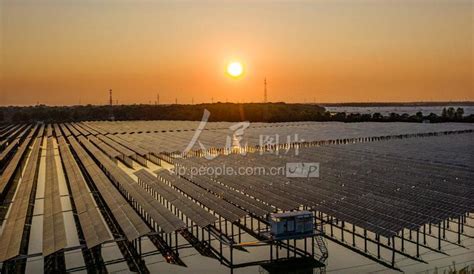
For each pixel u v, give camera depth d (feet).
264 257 98.43
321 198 124.16
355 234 105.70
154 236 113.29
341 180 150.00
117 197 132.26
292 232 92.99
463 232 114.73
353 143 274.16
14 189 175.63
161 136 348.79
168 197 131.44
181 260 97.91
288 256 95.91
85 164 214.48
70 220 129.39
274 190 136.36
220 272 90.79
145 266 94.63
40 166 238.89
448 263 93.61
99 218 106.11
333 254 100.68
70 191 158.51
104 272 92.02
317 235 94.63
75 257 100.63
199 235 115.65
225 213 110.01
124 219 107.14
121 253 102.42
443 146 246.68
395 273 88.94
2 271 86.63
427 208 109.81
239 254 100.73
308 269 89.97
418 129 363.56
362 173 163.32
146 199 126.82
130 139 331.57
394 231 94.89
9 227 104.78
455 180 145.28
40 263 96.94
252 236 114.73
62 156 244.83
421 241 108.06
